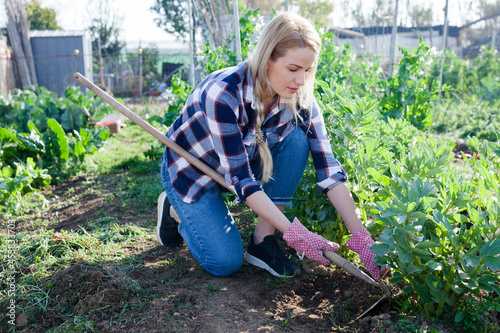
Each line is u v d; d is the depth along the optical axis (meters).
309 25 1.80
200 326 1.87
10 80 15.95
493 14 14.50
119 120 8.27
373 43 10.76
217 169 2.22
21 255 2.61
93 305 2.02
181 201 2.27
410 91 5.09
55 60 16.75
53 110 7.24
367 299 2.04
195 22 7.37
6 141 4.74
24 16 16.25
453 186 1.80
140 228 3.10
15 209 3.61
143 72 21.36
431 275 1.71
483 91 10.02
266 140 2.17
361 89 6.70
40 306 2.06
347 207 2.10
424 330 1.70
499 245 1.54
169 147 2.17
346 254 2.44
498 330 1.70
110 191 4.25
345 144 2.54
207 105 1.95
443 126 7.48
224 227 2.26
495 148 2.02
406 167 2.17
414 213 1.61
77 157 5.20
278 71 1.82
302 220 2.61
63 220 3.46
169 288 2.22
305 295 2.18
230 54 5.30
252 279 2.33
